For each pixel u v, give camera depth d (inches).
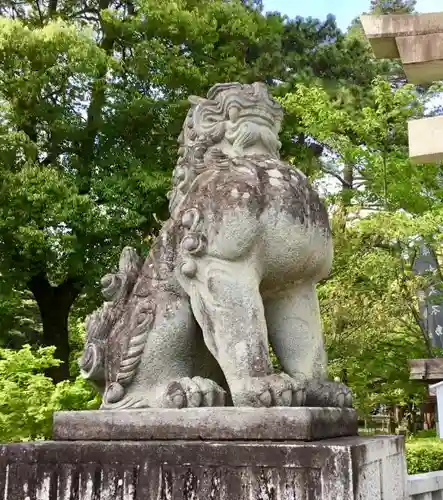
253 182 73.7
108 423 69.9
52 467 68.1
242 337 69.1
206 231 72.8
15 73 386.0
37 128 415.2
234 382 68.0
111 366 76.7
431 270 367.6
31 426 215.6
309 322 79.9
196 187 77.2
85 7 469.4
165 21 406.9
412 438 333.7
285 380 67.2
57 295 451.2
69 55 373.7
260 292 77.9
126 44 434.3
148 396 73.7
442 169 361.1
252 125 82.7
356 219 364.5
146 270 80.7
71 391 215.8
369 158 355.3
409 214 365.1
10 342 504.1
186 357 76.4
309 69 471.8
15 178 350.9
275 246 73.0
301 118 402.0
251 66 463.2
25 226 359.3
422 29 182.9
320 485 57.6
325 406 75.5
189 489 62.0
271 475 59.4
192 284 73.0
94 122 410.0
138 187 382.9
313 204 77.5
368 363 371.6
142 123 413.7
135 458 65.0
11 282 396.2
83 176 398.9
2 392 212.4
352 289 352.5
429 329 397.4
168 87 413.1
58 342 446.9
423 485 119.4
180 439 65.9
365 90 481.1
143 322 75.9
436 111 418.3
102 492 65.4
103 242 389.4
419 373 242.7
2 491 69.1
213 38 423.5
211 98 87.4
